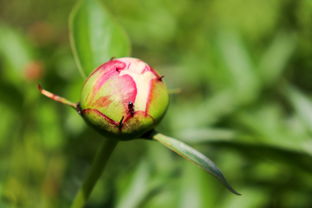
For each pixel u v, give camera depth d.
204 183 0.52
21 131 0.56
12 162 0.54
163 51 0.77
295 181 0.52
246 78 0.65
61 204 0.54
